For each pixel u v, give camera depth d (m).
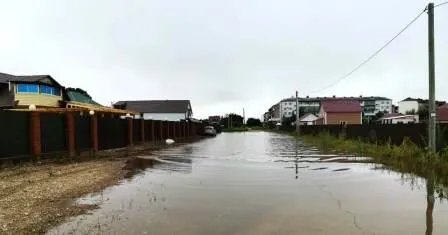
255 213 6.67
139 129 27.23
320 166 13.62
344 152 19.53
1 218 6.30
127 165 13.89
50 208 6.98
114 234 5.46
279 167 13.43
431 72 13.48
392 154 15.33
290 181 10.20
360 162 14.62
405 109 87.00
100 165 13.62
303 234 5.48
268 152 20.48
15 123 12.98
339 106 63.28
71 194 8.28
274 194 8.38
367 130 22.28
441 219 6.24
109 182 9.94
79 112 18.12
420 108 66.12
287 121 90.81
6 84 26.45
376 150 17.45
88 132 18.19
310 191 8.73
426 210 6.85
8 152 12.62
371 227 5.80
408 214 6.57
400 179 10.38
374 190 8.82
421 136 14.52
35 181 9.78
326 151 20.55
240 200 7.75
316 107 116.19
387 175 11.13
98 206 7.17
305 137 37.53
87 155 17.30
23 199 7.70
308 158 16.78
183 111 67.50
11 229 5.71
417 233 5.50
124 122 23.72
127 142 24.23
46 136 14.65
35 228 5.75
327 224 5.98
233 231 5.63
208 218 6.34
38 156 13.92
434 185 9.30
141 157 17.27
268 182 10.03
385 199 7.80
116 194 8.33
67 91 31.61
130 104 70.44
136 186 9.38
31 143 13.75
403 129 17.12
